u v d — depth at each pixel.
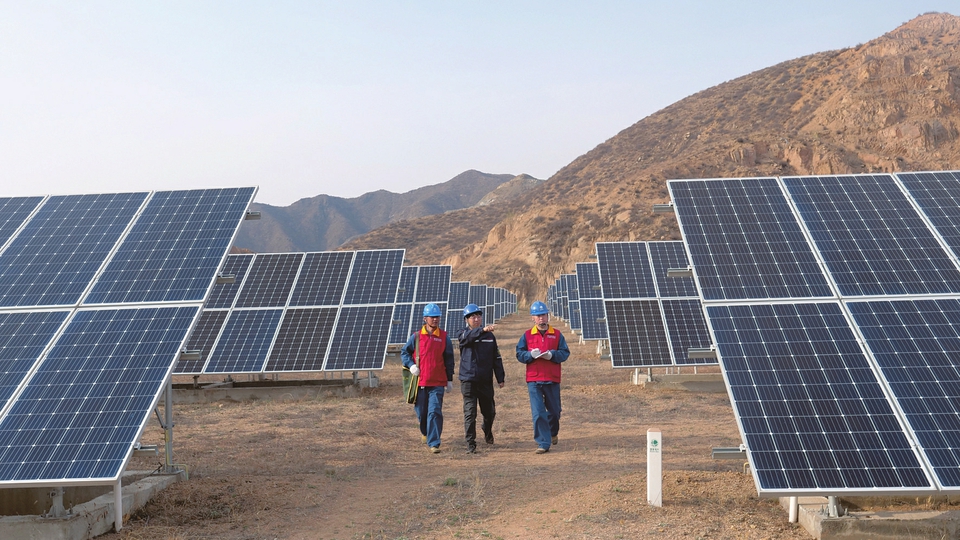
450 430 16.14
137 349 9.46
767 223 10.78
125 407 8.69
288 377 28.48
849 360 8.51
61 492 8.53
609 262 27.23
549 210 107.31
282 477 11.52
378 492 10.68
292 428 16.39
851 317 9.03
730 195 11.39
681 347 22.00
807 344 8.74
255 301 24.56
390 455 13.45
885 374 8.28
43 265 11.28
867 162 90.06
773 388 8.25
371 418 17.69
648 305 23.31
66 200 13.02
